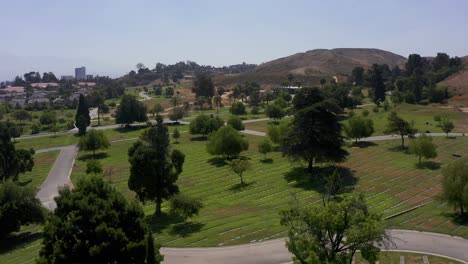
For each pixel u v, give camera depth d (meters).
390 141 96.25
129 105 142.38
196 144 108.25
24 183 79.06
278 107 137.62
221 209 56.44
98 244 30.81
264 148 85.19
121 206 33.88
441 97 167.00
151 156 54.66
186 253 41.53
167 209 58.22
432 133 104.06
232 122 116.94
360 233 27.53
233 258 39.94
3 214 50.03
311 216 28.94
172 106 196.50
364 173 70.94
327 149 68.00
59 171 88.25
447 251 39.69
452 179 49.44
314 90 73.81
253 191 64.50
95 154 103.31
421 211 52.03
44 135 136.25
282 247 41.94
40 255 31.45
